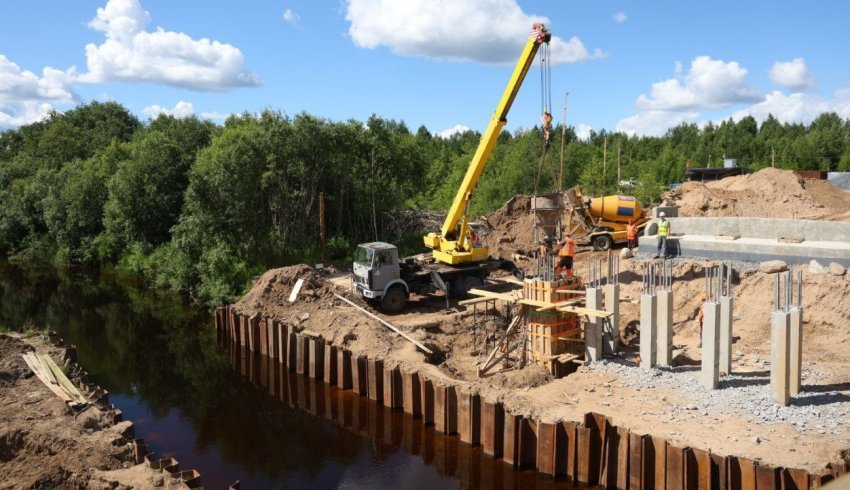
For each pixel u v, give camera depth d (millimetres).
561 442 13562
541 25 19391
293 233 38250
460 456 14953
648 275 17203
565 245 21141
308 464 14953
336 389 19859
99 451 12453
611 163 63969
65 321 29875
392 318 23438
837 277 18641
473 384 15828
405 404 17297
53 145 72500
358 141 40438
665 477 12023
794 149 75812
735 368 16453
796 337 14055
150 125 70562
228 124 51219
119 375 21875
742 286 20266
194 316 30844
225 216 35375
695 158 79562
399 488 13703
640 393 15156
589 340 17484
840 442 12125
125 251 46344
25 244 55250
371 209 41344
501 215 36438
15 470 11750
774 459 11586
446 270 25484
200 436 16625
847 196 40250
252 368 22547
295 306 24141
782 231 23141
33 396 14859
